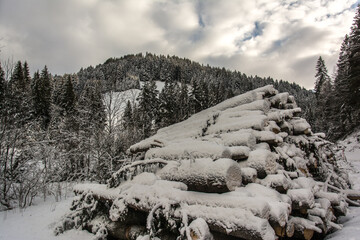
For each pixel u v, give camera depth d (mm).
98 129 12656
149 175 4270
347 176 6918
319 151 6090
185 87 40469
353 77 25688
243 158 3883
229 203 2738
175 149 4539
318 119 43938
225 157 3553
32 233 5027
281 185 3371
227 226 2543
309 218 3512
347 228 3791
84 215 5156
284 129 5492
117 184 4969
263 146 4344
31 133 9055
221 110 6391
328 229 3828
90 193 5242
